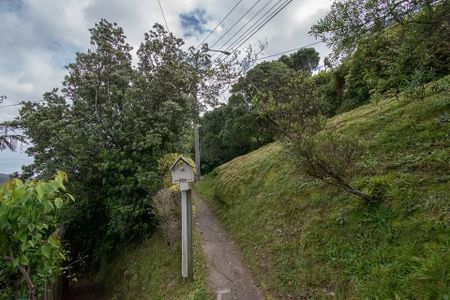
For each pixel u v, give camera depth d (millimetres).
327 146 4055
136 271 8281
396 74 3314
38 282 2584
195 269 6309
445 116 4816
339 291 3867
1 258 2188
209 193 13156
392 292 3102
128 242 10156
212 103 12266
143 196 9172
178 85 10297
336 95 11961
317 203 5664
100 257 11516
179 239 7449
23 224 2043
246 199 8836
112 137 9719
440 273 2758
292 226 5902
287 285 4801
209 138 23062
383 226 3965
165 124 9672
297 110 4773
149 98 10109
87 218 11648
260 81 12219
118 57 10555
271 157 9789
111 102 10117
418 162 4359
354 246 4184
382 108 6859
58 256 2725
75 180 9883
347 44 3115
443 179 3820
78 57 10312
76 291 10625
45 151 9883
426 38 2857
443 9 2682
